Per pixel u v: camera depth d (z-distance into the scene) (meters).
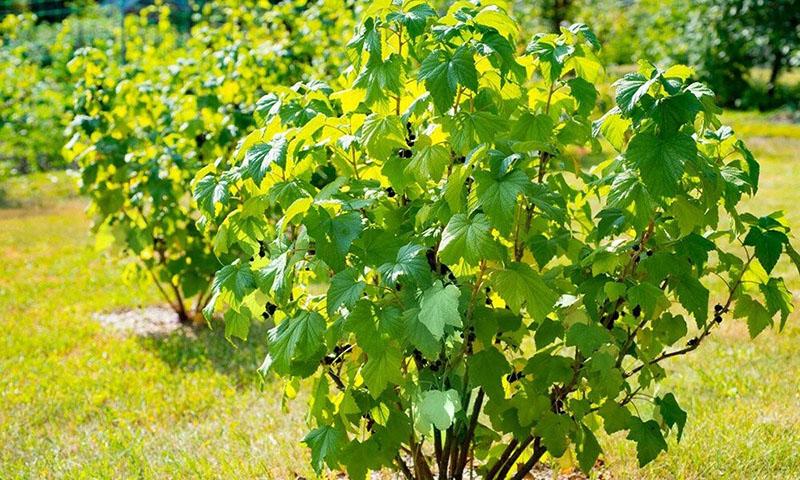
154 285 8.53
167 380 5.64
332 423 2.90
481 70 2.81
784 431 4.08
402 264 2.45
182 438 4.56
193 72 7.43
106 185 6.68
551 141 2.96
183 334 6.84
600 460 4.01
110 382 5.60
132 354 6.24
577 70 2.94
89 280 8.75
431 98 2.73
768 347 5.53
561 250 3.20
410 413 2.77
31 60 17.08
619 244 2.95
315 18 8.52
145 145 6.83
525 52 2.87
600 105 3.65
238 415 4.96
